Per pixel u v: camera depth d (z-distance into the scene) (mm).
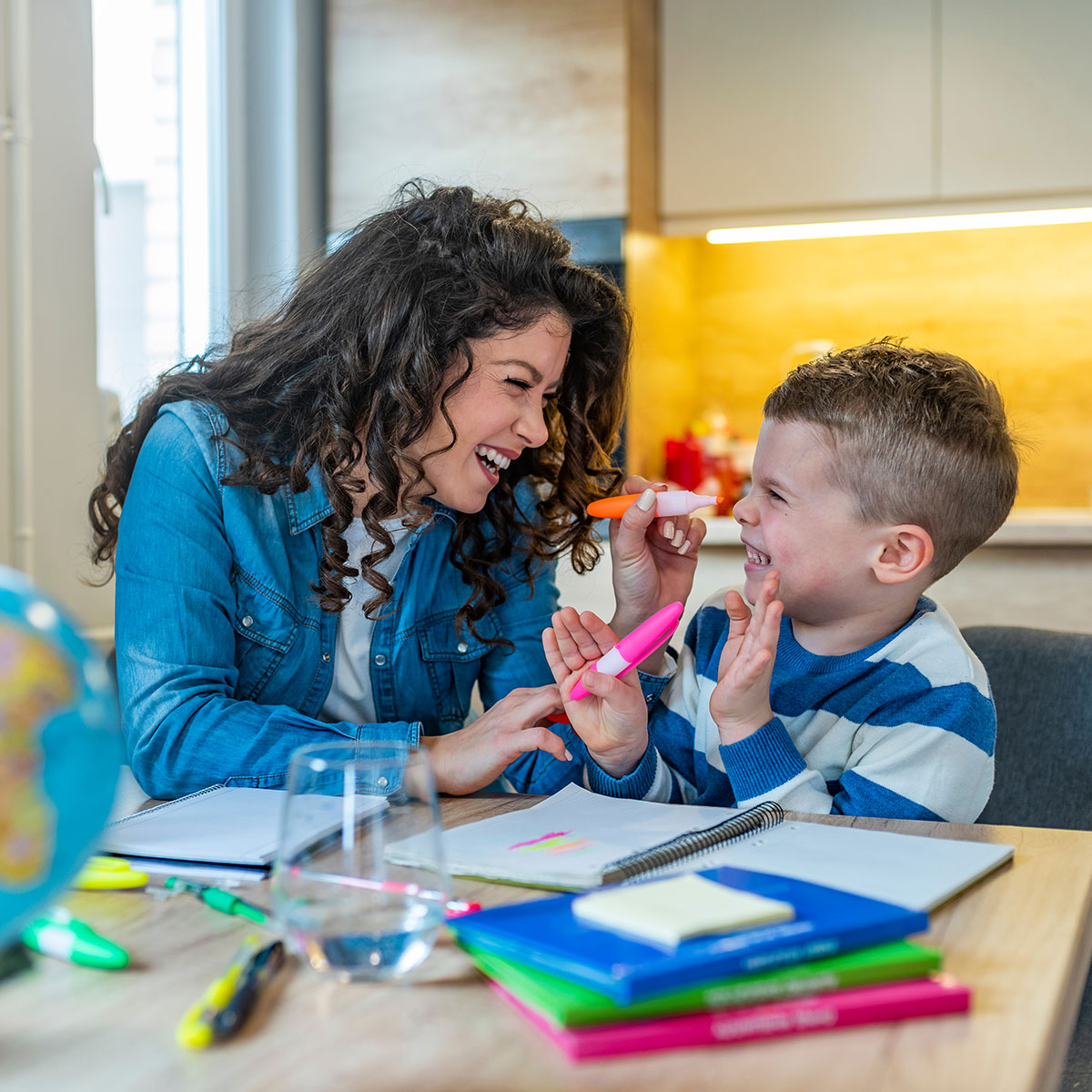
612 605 2402
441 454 1088
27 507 1715
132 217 2037
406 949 489
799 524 1047
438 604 1188
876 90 2516
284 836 499
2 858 366
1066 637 1197
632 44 2455
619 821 749
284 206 2498
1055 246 2750
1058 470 2768
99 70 1928
